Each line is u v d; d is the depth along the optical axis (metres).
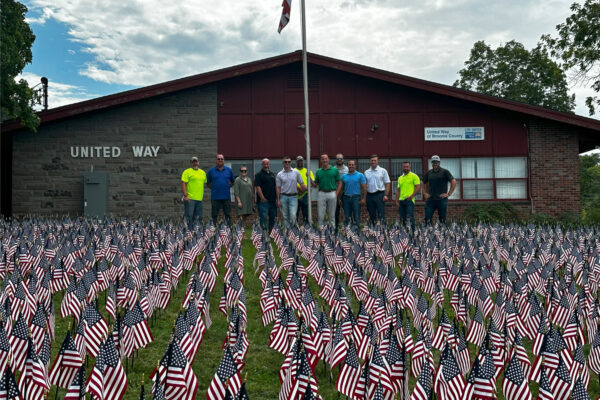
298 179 14.05
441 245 10.62
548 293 6.91
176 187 20.77
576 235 11.96
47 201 20.47
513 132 21.33
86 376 4.78
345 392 4.11
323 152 21.05
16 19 19.17
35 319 4.96
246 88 21.06
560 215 21.08
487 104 20.62
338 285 6.52
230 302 6.58
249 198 14.59
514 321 5.95
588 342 6.27
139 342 5.15
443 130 21.27
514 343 4.81
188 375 3.95
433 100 21.30
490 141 21.30
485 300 6.66
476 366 3.73
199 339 5.28
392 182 21.12
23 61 19.19
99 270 7.82
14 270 7.88
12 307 6.05
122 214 20.61
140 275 7.57
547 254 9.70
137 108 20.80
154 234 11.32
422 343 4.61
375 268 7.86
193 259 9.48
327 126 21.12
